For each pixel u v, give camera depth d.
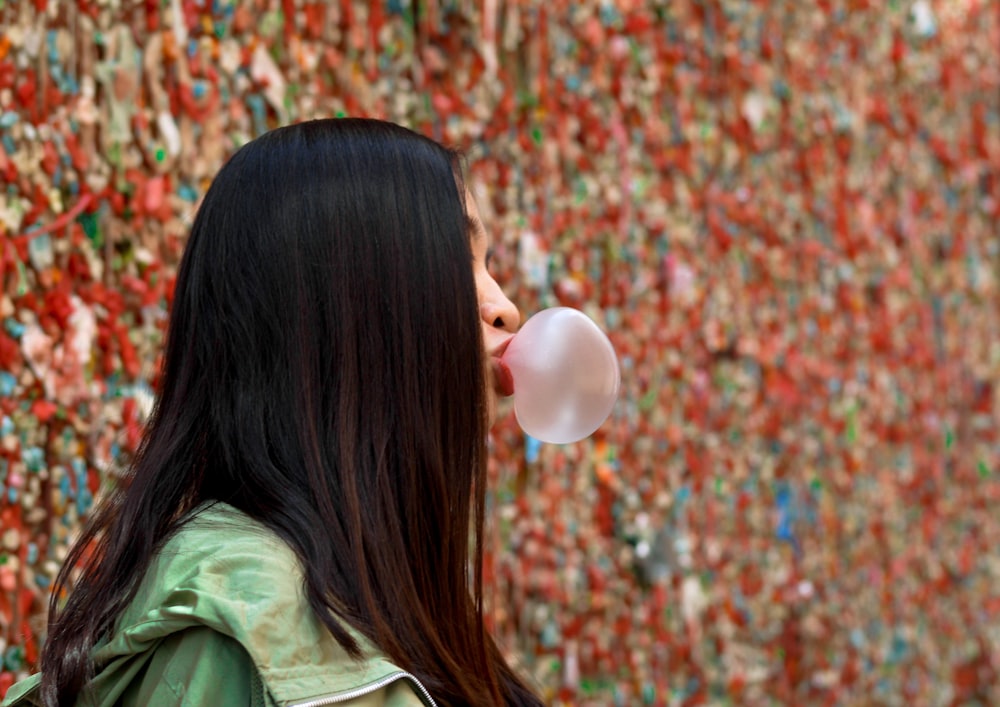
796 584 3.12
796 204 3.18
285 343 1.06
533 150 2.63
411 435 1.07
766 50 3.13
